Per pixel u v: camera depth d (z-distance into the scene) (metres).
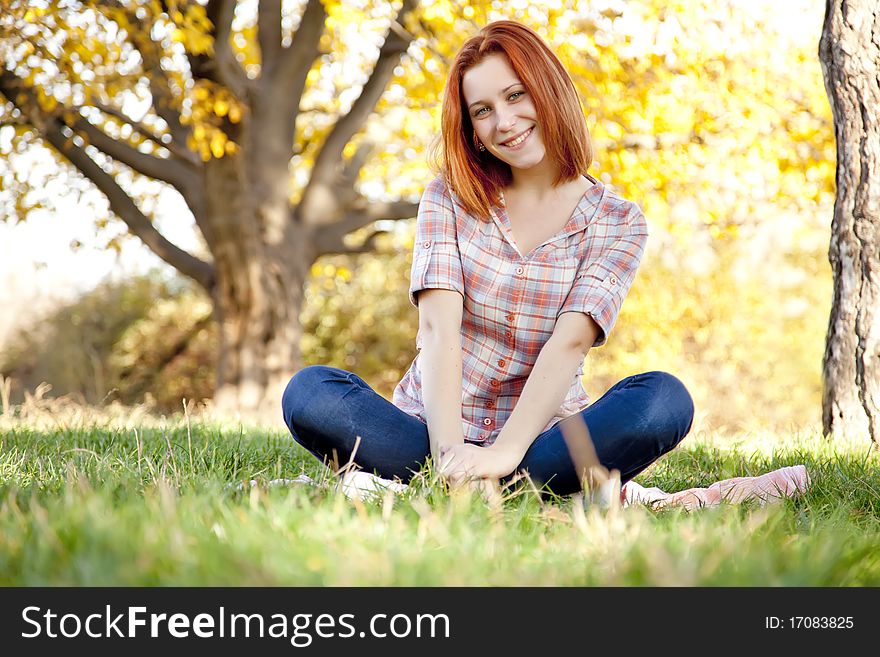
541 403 2.85
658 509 2.67
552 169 3.13
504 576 1.63
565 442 2.81
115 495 2.30
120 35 10.61
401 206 13.62
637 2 11.18
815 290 19.72
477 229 3.14
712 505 2.83
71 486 2.25
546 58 3.00
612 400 2.83
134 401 19.77
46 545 1.65
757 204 13.30
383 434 2.97
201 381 20.14
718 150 12.15
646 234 3.17
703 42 11.40
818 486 3.20
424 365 3.03
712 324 18.64
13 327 18.98
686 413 2.86
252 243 12.20
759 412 18.61
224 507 1.98
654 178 11.94
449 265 3.10
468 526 2.01
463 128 3.13
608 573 1.68
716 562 1.71
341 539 1.81
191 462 3.07
